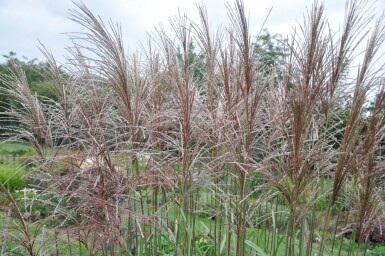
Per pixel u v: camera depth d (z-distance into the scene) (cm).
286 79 286
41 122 320
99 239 262
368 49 276
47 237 293
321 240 305
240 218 289
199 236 359
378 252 605
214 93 344
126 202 276
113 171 265
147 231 322
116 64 283
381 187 311
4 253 266
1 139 312
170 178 286
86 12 266
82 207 271
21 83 325
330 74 276
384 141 315
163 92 333
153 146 323
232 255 360
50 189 298
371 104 304
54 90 338
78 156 271
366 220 303
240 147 292
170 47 315
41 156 297
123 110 303
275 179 267
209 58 328
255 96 287
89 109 312
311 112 267
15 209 268
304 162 258
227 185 319
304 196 302
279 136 307
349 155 282
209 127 300
